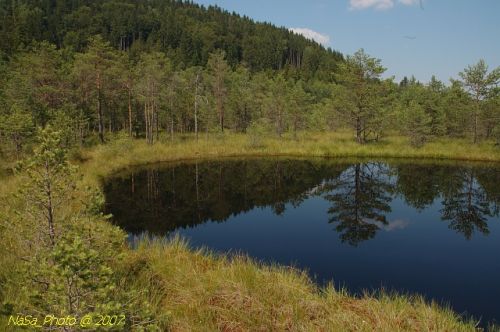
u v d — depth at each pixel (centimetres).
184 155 2850
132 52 9850
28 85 2827
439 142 3225
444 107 3438
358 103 3198
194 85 3744
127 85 3325
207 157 2894
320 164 2642
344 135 3825
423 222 1354
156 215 1431
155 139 3478
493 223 1338
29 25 8288
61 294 381
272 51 13088
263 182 2092
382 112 3155
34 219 509
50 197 507
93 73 3148
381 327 545
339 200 1714
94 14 12112
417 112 3020
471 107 3091
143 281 668
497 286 820
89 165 2169
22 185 507
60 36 9650
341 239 1162
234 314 576
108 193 1741
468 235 1205
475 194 1798
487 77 2956
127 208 1514
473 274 893
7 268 602
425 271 908
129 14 12344
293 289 675
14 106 2083
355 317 581
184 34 11900
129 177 2112
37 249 477
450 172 2327
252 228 1284
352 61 3133
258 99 4506
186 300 620
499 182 2036
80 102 3288
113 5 13412
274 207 1580
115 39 11294
